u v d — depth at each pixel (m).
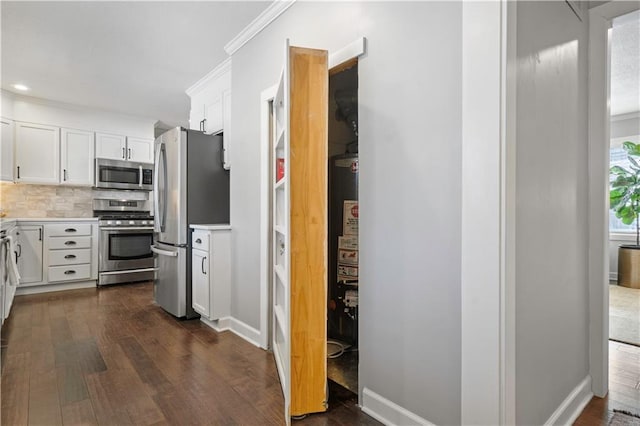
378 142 1.61
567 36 1.63
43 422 1.53
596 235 1.88
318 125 1.71
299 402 1.62
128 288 4.36
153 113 4.86
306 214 1.69
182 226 3.08
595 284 1.88
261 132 2.48
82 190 4.77
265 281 2.41
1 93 3.86
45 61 3.19
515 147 1.15
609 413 1.69
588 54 1.88
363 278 1.69
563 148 1.59
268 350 2.38
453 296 1.30
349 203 2.46
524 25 1.26
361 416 1.62
